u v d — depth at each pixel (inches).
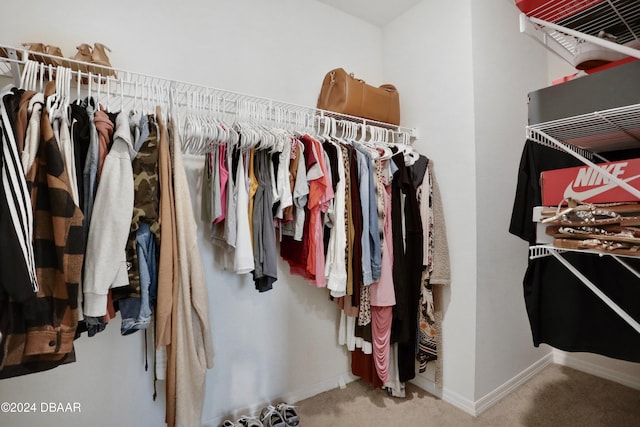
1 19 45.5
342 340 75.5
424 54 75.7
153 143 39.5
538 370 81.9
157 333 39.0
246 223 47.9
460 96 67.6
